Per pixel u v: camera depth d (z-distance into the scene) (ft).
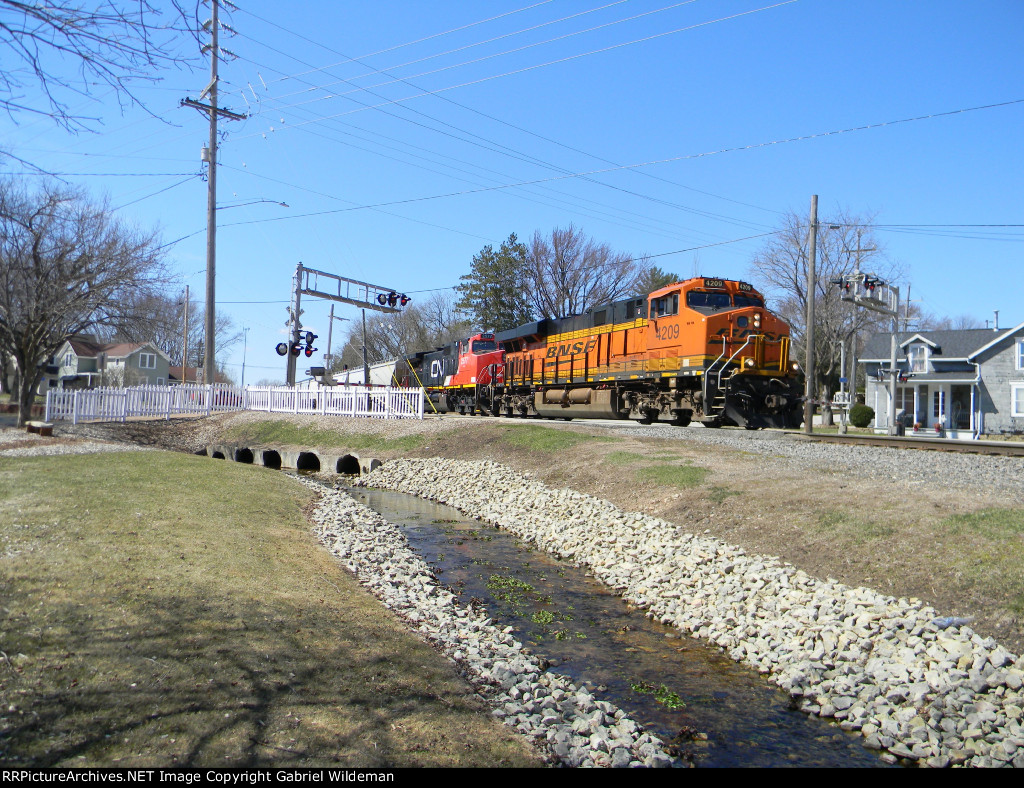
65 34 16.31
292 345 112.27
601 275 182.39
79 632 18.49
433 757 15.81
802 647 25.63
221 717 15.52
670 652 27.20
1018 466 45.62
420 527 50.57
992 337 130.11
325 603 25.25
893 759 19.26
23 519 29.45
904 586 27.25
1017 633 22.84
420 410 91.40
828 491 38.45
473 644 25.09
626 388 79.51
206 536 30.91
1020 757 18.33
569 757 17.38
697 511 40.57
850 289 93.91
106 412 108.37
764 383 66.80
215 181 107.34
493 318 184.55
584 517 46.06
